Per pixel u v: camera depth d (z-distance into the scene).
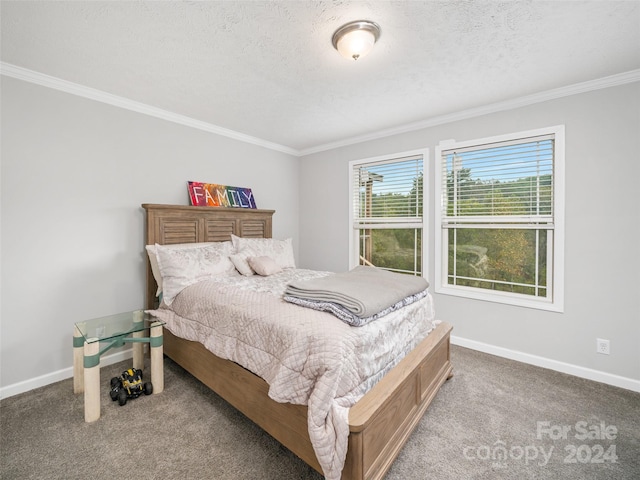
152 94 2.55
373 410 1.28
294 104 2.75
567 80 2.29
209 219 3.19
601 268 2.31
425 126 3.18
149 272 2.75
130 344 2.74
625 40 1.79
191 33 1.73
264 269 2.76
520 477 1.43
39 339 2.26
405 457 1.55
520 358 2.67
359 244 3.90
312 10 1.53
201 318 2.10
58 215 2.33
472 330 2.94
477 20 1.62
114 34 1.73
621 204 2.22
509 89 2.45
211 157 3.37
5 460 1.52
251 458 1.54
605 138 2.27
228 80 2.30
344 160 3.92
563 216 2.45
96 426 1.78
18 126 2.14
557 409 1.96
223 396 1.89
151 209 2.73
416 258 3.37
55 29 1.68
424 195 3.22
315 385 1.30
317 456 1.19
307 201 4.38
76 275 2.43
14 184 2.13
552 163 2.54
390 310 1.81
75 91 2.38
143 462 1.51
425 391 1.87
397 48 1.88
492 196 2.85
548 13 1.56
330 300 1.64
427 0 1.46
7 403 2.02
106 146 2.57
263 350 1.60
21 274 2.18
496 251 2.88
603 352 2.31
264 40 1.79
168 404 2.01
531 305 2.61
